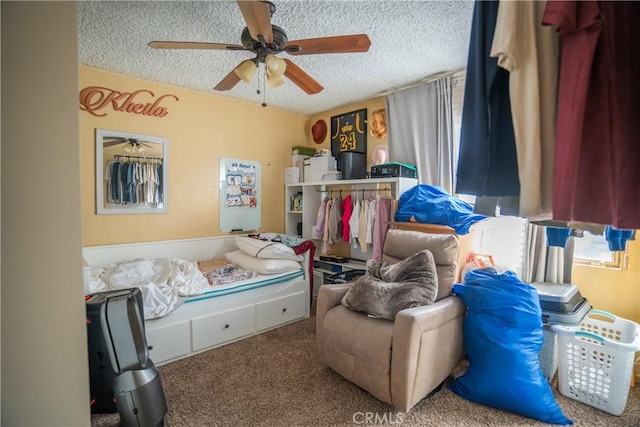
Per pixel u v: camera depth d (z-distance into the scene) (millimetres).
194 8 1850
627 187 728
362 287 1950
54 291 958
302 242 3162
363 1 1778
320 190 3865
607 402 1664
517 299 1724
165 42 1721
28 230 918
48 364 964
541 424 1581
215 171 3404
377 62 2562
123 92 2805
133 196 2883
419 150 3018
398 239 2305
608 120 706
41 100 917
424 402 1762
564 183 698
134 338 1412
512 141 864
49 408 973
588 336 1710
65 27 939
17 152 896
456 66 2643
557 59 760
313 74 2807
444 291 1973
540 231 2301
